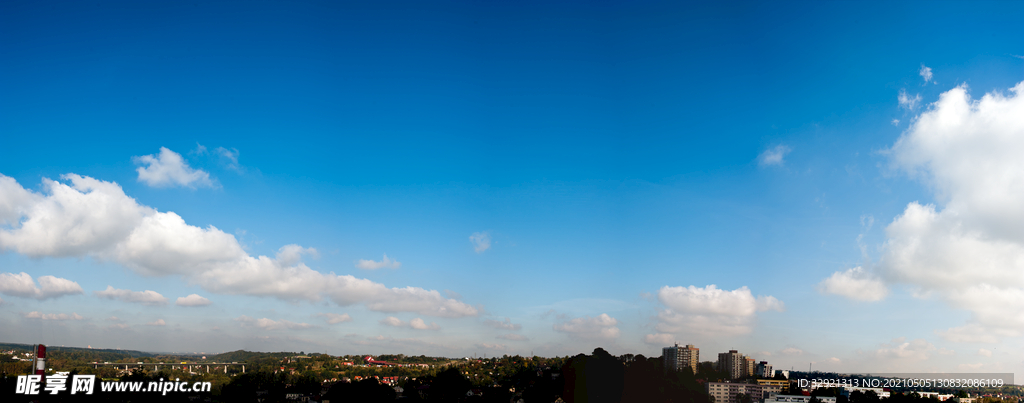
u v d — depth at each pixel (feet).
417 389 572.92
